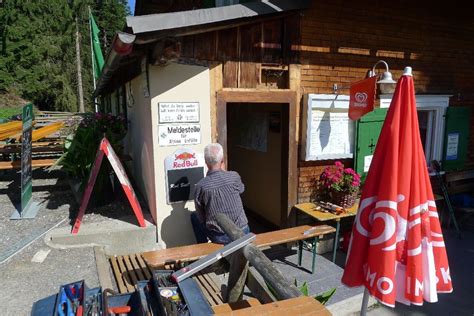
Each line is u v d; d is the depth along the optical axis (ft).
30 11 103.19
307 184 17.29
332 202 17.13
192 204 14.71
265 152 20.58
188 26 12.44
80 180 20.20
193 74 14.05
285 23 15.37
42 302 7.45
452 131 20.99
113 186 18.86
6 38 100.53
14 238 14.35
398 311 13.71
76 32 110.42
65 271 11.93
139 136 17.79
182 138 14.19
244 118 22.67
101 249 13.57
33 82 101.60
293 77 15.88
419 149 7.60
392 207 7.33
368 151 17.93
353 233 8.00
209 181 12.60
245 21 14.12
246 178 23.11
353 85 14.99
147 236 14.23
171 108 13.85
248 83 15.08
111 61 13.26
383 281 7.20
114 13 144.25
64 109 104.17
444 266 7.79
